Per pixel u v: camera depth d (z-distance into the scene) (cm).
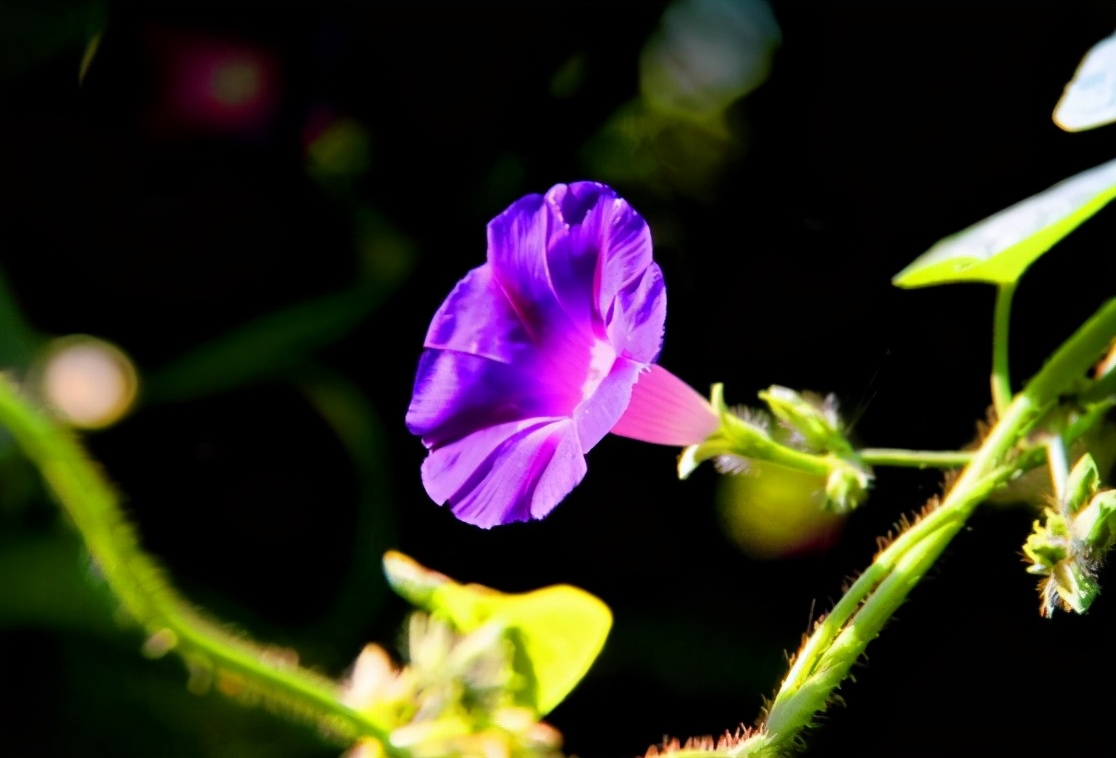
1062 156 62
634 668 63
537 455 50
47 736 62
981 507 59
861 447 62
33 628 62
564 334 51
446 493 50
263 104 64
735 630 63
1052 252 63
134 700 62
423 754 50
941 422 62
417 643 51
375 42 64
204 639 49
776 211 64
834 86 64
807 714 49
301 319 64
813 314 63
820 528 63
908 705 63
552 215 51
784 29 64
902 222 63
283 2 64
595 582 64
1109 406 51
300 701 50
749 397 63
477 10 64
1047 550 49
